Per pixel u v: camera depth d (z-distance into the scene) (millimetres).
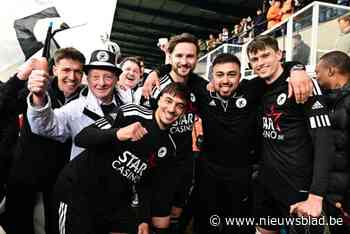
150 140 1886
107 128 1798
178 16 12781
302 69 1946
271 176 2170
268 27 6816
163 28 14750
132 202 2057
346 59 2225
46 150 2047
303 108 1978
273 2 6762
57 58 2238
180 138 2506
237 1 10734
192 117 2533
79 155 1972
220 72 2312
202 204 2611
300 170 2025
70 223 1864
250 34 8250
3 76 2127
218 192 2514
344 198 2158
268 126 2166
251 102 2348
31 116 1846
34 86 1752
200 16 12727
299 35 4035
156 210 2570
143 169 1953
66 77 2244
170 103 1880
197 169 2662
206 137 2516
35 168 2029
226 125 2398
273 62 2082
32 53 2168
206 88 2514
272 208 2285
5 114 1999
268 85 2178
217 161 2488
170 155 2072
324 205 2215
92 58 2107
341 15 3805
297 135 2035
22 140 2021
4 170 2104
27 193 2107
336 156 2162
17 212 2152
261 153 2305
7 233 2199
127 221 2002
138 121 1884
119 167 1871
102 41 2523
